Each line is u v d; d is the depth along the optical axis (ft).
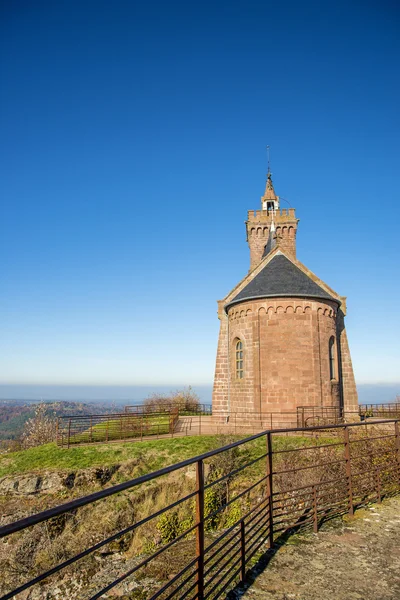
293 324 84.02
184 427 86.94
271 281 89.86
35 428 139.13
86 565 46.06
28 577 45.62
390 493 32.35
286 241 149.38
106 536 49.44
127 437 76.28
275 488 50.14
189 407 140.05
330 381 85.05
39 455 66.74
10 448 135.74
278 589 18.06
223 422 94.53
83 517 52.26
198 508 15.66
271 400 82.33
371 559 20.83
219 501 53.78
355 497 31.17
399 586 18.25
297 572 19.53
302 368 82.33
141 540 49.16
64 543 48.73
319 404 81.66
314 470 46.60
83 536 49.65
